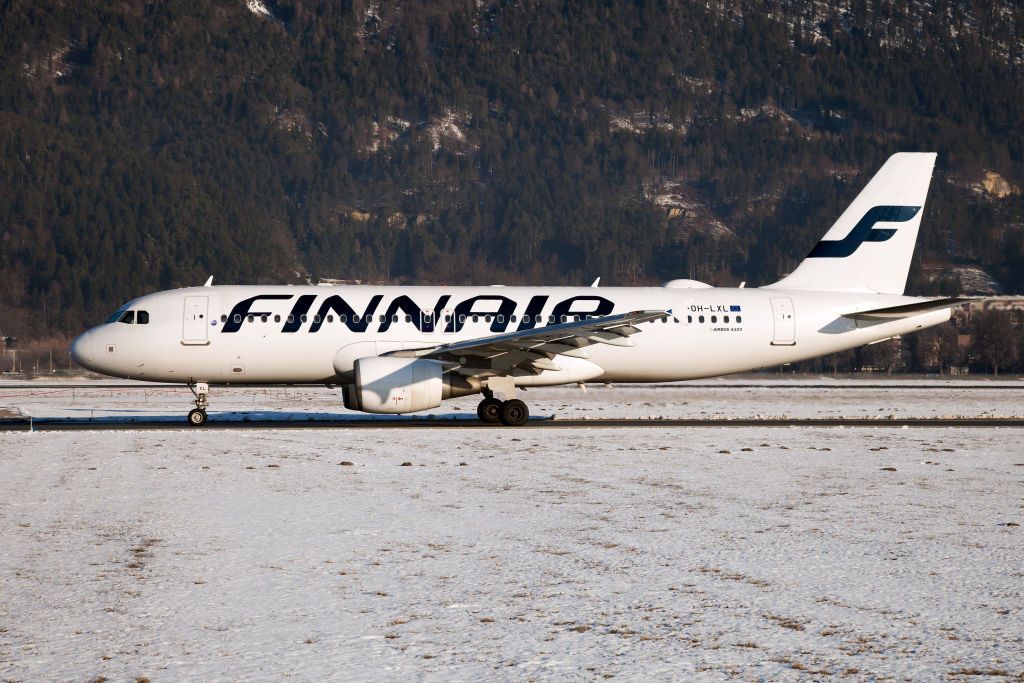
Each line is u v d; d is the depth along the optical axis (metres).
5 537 28.92
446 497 35.62
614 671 18.69
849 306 67.38
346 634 20.64
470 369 60.75
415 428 59.78
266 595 23.31
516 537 29.22
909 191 68.88
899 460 46.00
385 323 62.28
